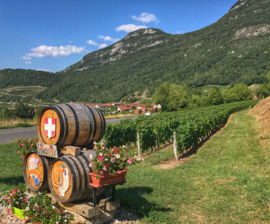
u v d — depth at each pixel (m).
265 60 196.50
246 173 7.69
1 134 16.95
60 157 4.57
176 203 5.71
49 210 4.19
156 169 9.12
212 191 6.40
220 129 21.41
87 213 4.31
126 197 5.89
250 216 5.02
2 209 5.28
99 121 5.30
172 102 63.12
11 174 8.02
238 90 73.06
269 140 11.92
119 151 4.72
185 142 11.70
